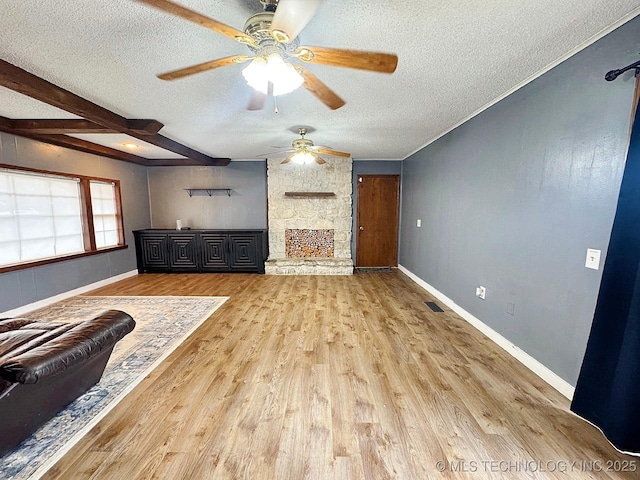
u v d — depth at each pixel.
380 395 2.03
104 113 2.92
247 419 1.80
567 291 2.00
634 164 1.48
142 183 5.99
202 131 3.82
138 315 3.52
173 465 1.48
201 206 6.25
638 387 1.47
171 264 5.79
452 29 1.67
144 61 1.99
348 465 1.48
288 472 1.45
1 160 3.40
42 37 1.70
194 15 1.21
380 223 6.25
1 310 3.38
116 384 2.14
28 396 1.53
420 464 1.49
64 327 1.95
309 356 2.56
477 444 1.61
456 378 2.23
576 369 1.94
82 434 1.67
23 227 3.70
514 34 1.72
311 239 6.17
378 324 3.25
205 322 3.30
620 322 1.55
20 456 1.51
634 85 1.56
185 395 2.03
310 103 2.81
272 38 1.39
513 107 2.52
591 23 1.63
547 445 1.60
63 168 4.20
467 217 3.33
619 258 1.55
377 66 1.58
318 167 6.01
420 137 4.19
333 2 1.43
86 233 4.60
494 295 2.83
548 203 2.16
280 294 4.37
